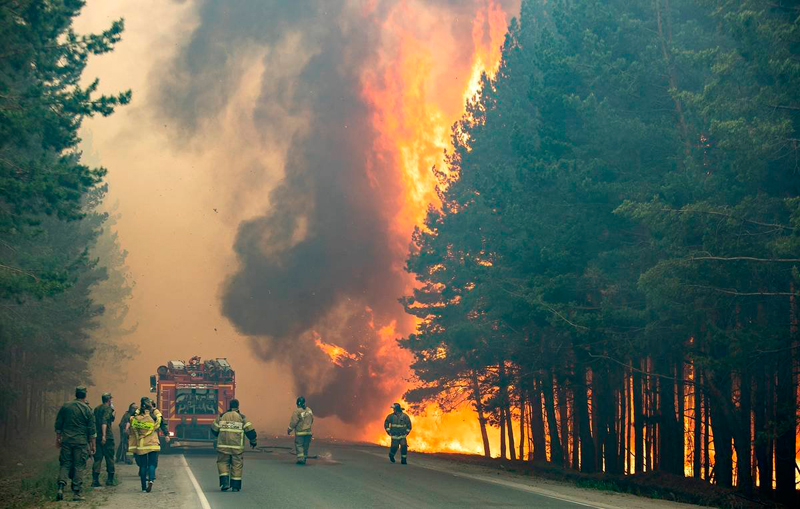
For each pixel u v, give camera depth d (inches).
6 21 685.3
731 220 716.0
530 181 1031.0
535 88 1037.2
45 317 1259.8
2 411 1405.0
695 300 766.5
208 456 1070.4
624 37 935.0
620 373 1112.8
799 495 768.9
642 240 928.9
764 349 719.1
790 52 681.0
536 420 1365.7
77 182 808.3
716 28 831.1
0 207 847.1
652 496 775.1
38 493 644.7
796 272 635.5
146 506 537.0
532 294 964.0
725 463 860.0
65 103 791.1
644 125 876.6
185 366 1136.8
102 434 676.7
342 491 636.7
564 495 647.8
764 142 674.8
